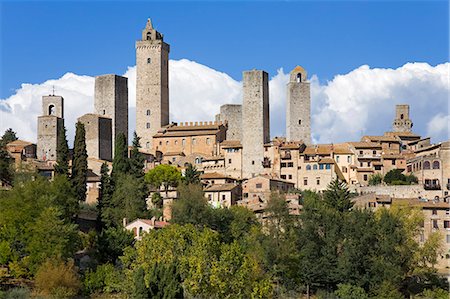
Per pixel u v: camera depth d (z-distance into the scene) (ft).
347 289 623.36
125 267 599.57
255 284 570.46
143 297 490.90
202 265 556.10
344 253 649.61
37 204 645.51
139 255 581.53
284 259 641.81
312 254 650.43
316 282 644.69
